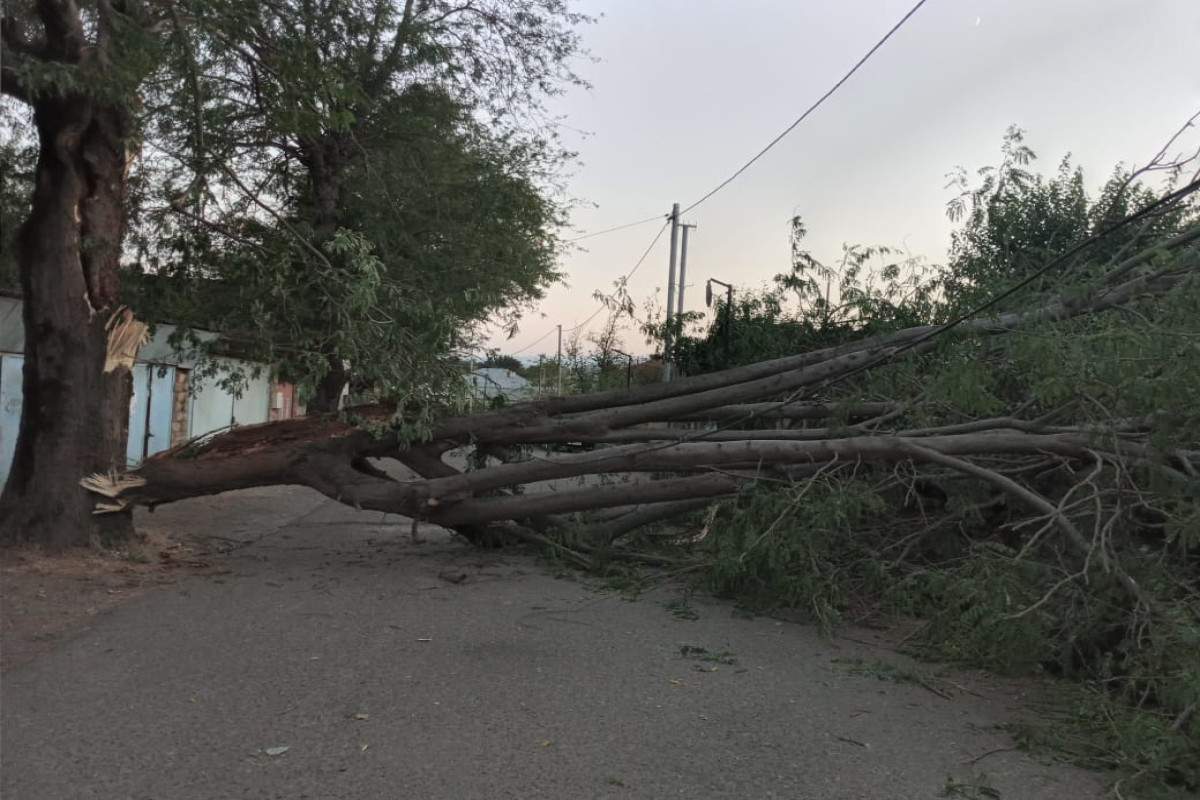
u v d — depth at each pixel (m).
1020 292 7.05
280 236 9.64
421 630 6.38
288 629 6.29
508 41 13.68
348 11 11.25
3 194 9.95
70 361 8.63
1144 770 4.11
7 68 7.35
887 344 8.38
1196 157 6.55
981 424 7.49
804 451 7.71
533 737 4.38
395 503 8.98
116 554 8.63
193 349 10.99
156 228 9.84
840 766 4.16
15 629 6.09
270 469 9.09
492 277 15.09
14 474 8.70
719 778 3.97
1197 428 5.52
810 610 7.09
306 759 4.04
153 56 8.21
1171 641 4.87
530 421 9.32
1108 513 6.20
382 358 8.87
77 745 4.12
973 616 5.56
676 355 12.20
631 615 7.05
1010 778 4.11
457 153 14.86
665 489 8.62
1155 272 6.26
